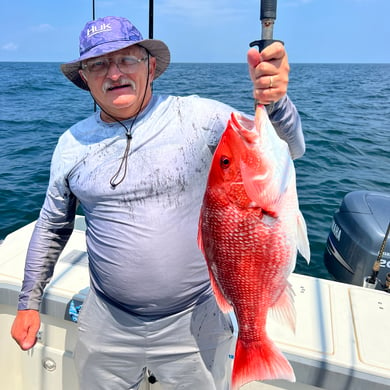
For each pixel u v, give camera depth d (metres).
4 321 2.17
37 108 15.51
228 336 1.69
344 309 1.93
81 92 22.33
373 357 1.64
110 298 1.68
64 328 2.08
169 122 1.57
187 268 1.57
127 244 1.56
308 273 3.93
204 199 1.31
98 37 1.48
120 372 1.75
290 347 1.68
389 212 3.08
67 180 1.71
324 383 1.63
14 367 2.23
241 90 22.09
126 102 1.50
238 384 1.33
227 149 1.23
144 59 1.57
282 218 1.25
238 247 1.28
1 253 2.39
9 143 9.41
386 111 15.12
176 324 1.63
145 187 1.52
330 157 8.02
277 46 1.16
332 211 5.32
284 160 1.23
